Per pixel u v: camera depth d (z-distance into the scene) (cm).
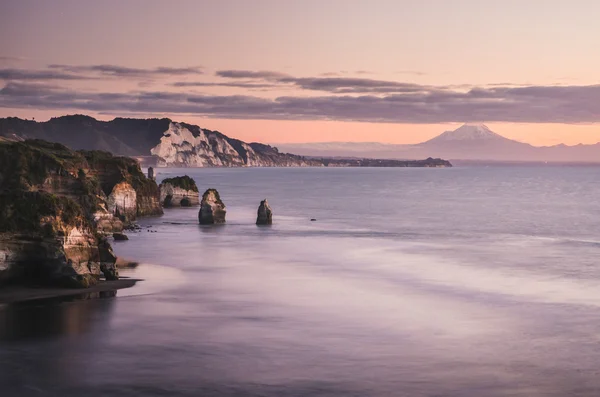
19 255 5400
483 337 4125
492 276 6247
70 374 3422
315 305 4947
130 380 3344
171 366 3544
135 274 6166
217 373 3441
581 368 3572
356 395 3175
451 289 5603
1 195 5519
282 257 7419
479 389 3266
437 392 3222
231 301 5056
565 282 5959
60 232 5422
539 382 3366
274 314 4653
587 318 4619
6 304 4850
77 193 8919
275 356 3716
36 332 4141
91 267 5653
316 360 3653
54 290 5316
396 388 3262
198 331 4203
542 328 4347
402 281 5962
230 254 7612
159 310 4738
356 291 5488
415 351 3825
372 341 4012
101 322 4388
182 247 8194
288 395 3169
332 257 7450
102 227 8856
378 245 8631
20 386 3262
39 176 8762
